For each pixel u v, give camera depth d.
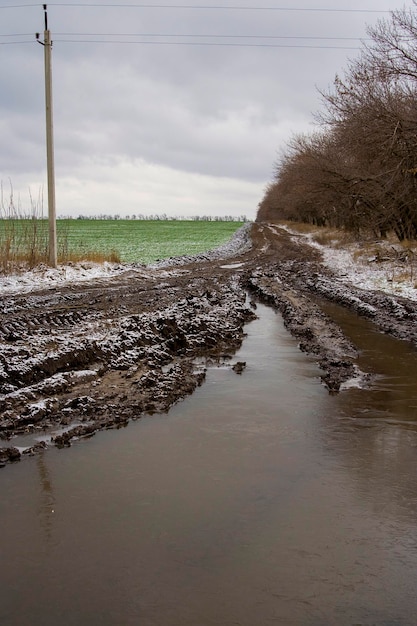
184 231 92.94
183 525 4.61
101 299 15.95
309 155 33.72
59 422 6.69
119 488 5.22
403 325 13.48
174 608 3.60
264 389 8.45
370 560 4.16
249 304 17.41
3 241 21.36
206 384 8.70
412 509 4.92
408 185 22.66
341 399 8.00
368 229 35.81
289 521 4.69
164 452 6.05
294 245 46.72
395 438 6.57
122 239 65.19
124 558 4.14
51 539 4.37
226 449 6.16
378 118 21.33
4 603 3.63
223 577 3.93
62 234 25.73
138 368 8.99
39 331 10.74
